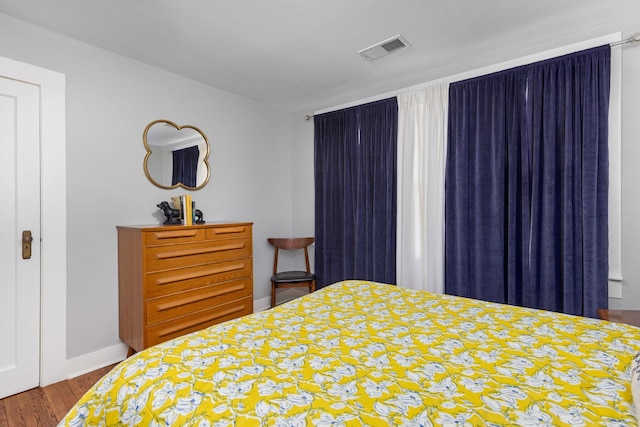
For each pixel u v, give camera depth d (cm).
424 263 286
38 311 208
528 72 237
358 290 193
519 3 186
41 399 195
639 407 68
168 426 76
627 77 203
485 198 253
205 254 252
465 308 159
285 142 394
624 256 205
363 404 79
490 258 250
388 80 301
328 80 300
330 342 118
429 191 281
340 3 185
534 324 135
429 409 77
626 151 204
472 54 249
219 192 320
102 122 237
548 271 223
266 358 104
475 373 95
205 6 187
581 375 92
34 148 206
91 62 231
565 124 218
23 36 201
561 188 223
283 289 394
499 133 247
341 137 347
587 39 217
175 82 283
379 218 312
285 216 395
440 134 276
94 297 234
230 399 82
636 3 187
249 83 306
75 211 224
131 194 254
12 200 199
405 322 139
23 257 202
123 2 182
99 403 94
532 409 76
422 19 202
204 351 109
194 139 297
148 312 217
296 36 222
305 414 75
